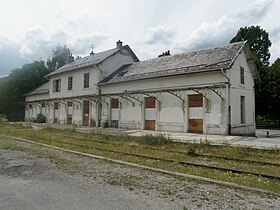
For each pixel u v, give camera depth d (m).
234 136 15.76
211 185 6.23
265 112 32.97
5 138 16.50
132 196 5.41
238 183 6.44
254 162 9.10
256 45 47.38
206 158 10.10
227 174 7.37
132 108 22.86
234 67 18.02
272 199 5.23
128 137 16.14
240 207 4.80
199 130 17.95
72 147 12.57
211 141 13.39
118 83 24.36
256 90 31.86
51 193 5.58
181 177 6.95
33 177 6.94
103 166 8.39
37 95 39.59
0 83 45.59
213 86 16.72
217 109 17.05
